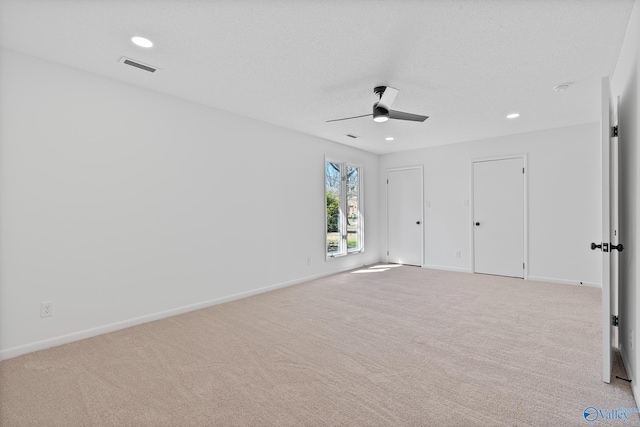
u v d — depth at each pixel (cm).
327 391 194
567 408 175
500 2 190
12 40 231
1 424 165
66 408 179
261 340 271
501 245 530
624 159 221
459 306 364
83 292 279
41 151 257
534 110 392
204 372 218
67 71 272
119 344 264
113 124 298
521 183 509
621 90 238
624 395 186
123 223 305
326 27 216
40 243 257
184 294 351
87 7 195
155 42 235
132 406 180
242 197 412
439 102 362
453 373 214
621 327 234
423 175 620
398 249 661
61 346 261
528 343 261
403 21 209
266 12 200
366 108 383
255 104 370
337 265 573
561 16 202
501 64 269
